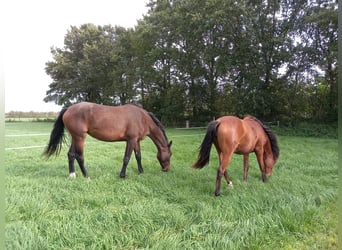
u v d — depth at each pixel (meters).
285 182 4.95
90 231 2.80
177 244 2.63
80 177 4.93
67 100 33.19
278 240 2.87
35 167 5.79
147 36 22.59
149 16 23.47
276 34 17.53
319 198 3.98
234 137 4.34
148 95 26.30
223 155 4.31
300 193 4.27
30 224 2.85
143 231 2.92
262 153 5.10
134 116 5.30
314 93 17.19
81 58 34.53
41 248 2.47
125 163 5.14
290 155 8.02
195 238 2.83
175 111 22.31
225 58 17.48
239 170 6.04
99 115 5.00
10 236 2.49
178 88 21.92
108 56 31.08
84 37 34.31
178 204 3.79
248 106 17.58
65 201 3.67
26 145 10.12
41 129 18.42
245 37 16.86
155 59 22.83
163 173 5.63
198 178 5.20
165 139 5.82
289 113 17.92
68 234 2.72
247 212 3.47
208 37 19.12
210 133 4.42
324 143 11.54
